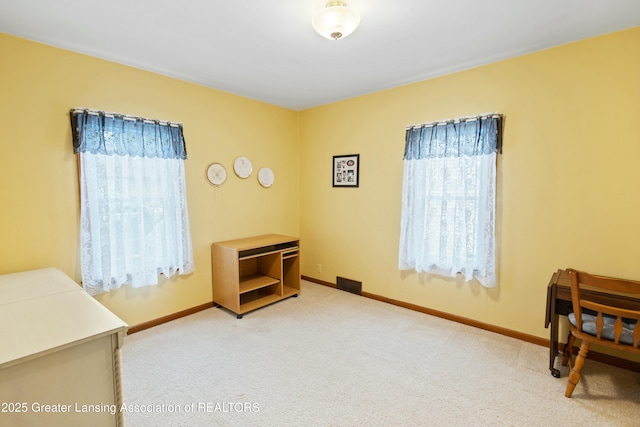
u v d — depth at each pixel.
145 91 2.75
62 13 1.85
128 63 2.61
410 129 3.06
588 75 2.21
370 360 2.31
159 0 1.73
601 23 2.00
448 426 1.67
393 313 3.19
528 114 2.47
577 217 2.31
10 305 1.51
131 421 1.70
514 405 1.82
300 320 3.02
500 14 1.89
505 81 2.57
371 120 3.50
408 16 1.91
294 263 3.78
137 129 2.63
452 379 2.08
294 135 4.25
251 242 3.39
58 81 2.29
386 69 2.77
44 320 1.34
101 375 1.26
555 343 2.08
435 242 2.99
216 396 1.91
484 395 1.92
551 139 2.39
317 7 1.81
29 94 2.18
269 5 1.79
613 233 2.19
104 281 2.45
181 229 2.97
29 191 2.20
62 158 2.33
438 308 3.09
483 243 2.67
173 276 3.01
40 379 1.12
